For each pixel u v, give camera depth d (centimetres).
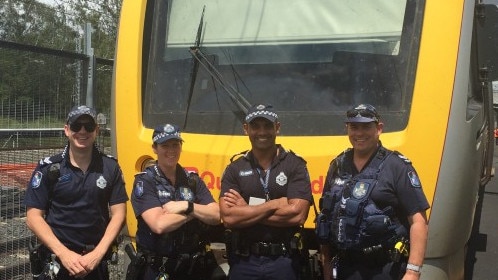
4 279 557
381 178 336
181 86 436
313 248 409
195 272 385
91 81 636
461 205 388
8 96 564
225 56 432
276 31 427
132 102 436
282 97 414
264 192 366
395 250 335
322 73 412
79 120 374
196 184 391
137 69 439
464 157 385
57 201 380
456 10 391
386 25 408
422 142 378
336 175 351
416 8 403
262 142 360
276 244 363
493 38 484
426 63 385
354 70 407
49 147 600
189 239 379
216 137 415
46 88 598
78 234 382
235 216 363
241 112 416
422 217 334
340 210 341
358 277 341
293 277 365
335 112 402
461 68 386
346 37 414
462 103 384
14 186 571
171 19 450
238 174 370
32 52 578
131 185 431
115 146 441
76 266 368
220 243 428
